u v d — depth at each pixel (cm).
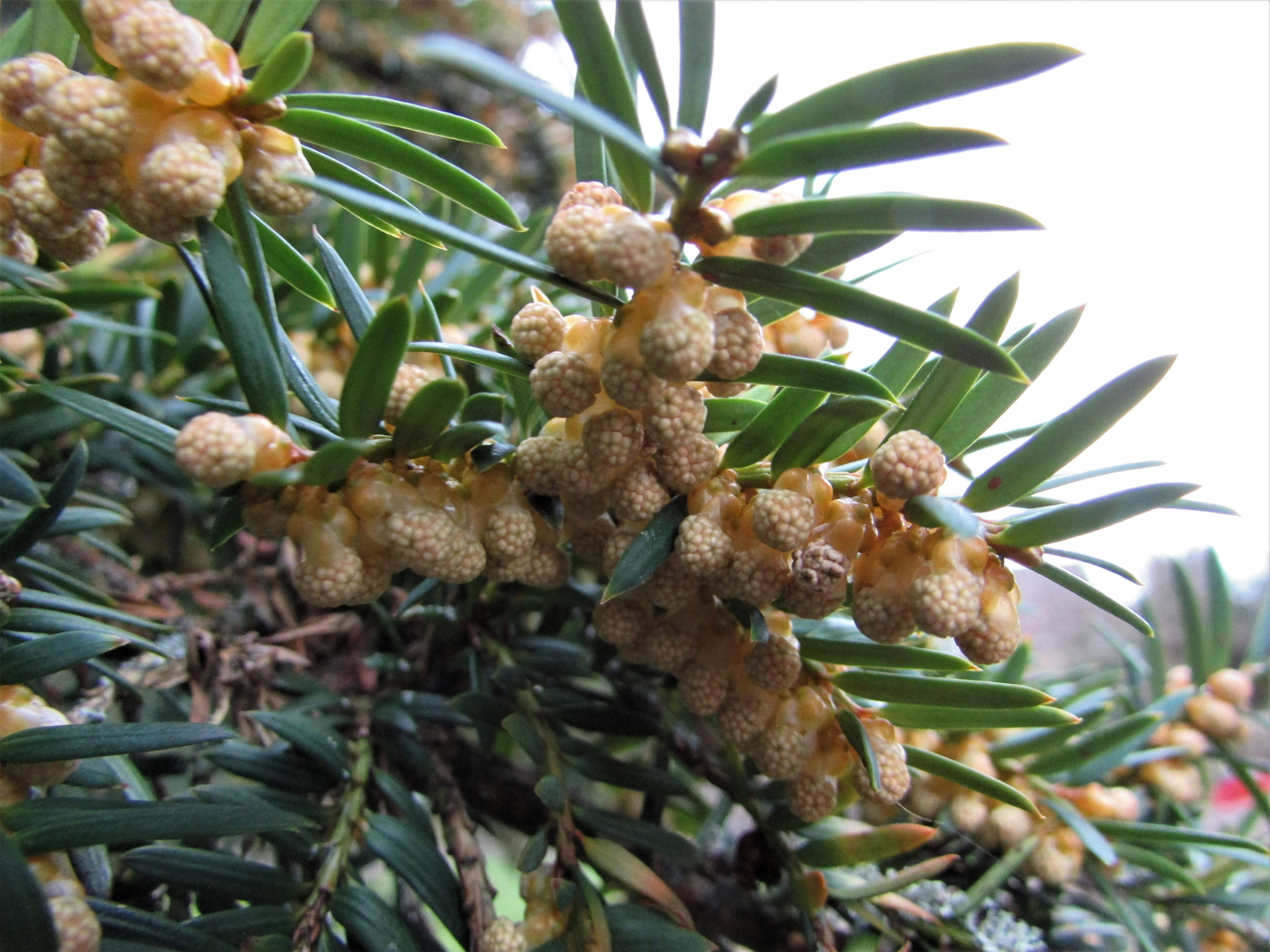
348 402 5
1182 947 9
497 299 12
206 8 6
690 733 10
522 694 9
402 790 8
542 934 7
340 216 9
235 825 6
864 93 5
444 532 6
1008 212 5
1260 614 11
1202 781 11
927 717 7
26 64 5
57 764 6
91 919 6
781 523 5
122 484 11
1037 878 9
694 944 7
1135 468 7
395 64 20
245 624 11
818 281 5
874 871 9
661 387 5
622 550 6
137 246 11
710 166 5
